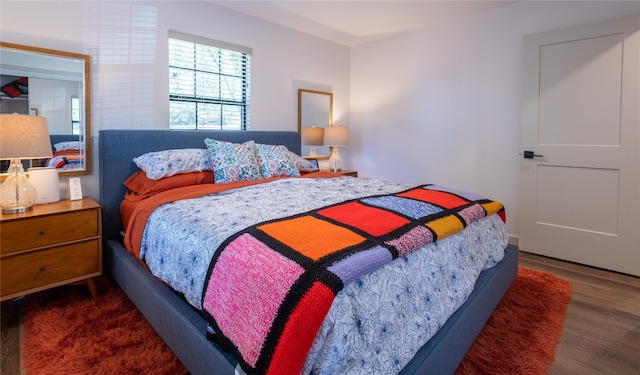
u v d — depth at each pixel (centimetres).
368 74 417
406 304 112
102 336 163
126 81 254
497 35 312
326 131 383
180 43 285
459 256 147
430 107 364
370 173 424
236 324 101
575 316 189
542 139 286
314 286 90
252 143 277
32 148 184
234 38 315
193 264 131
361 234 121
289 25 354
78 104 235
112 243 227
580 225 272
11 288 176
